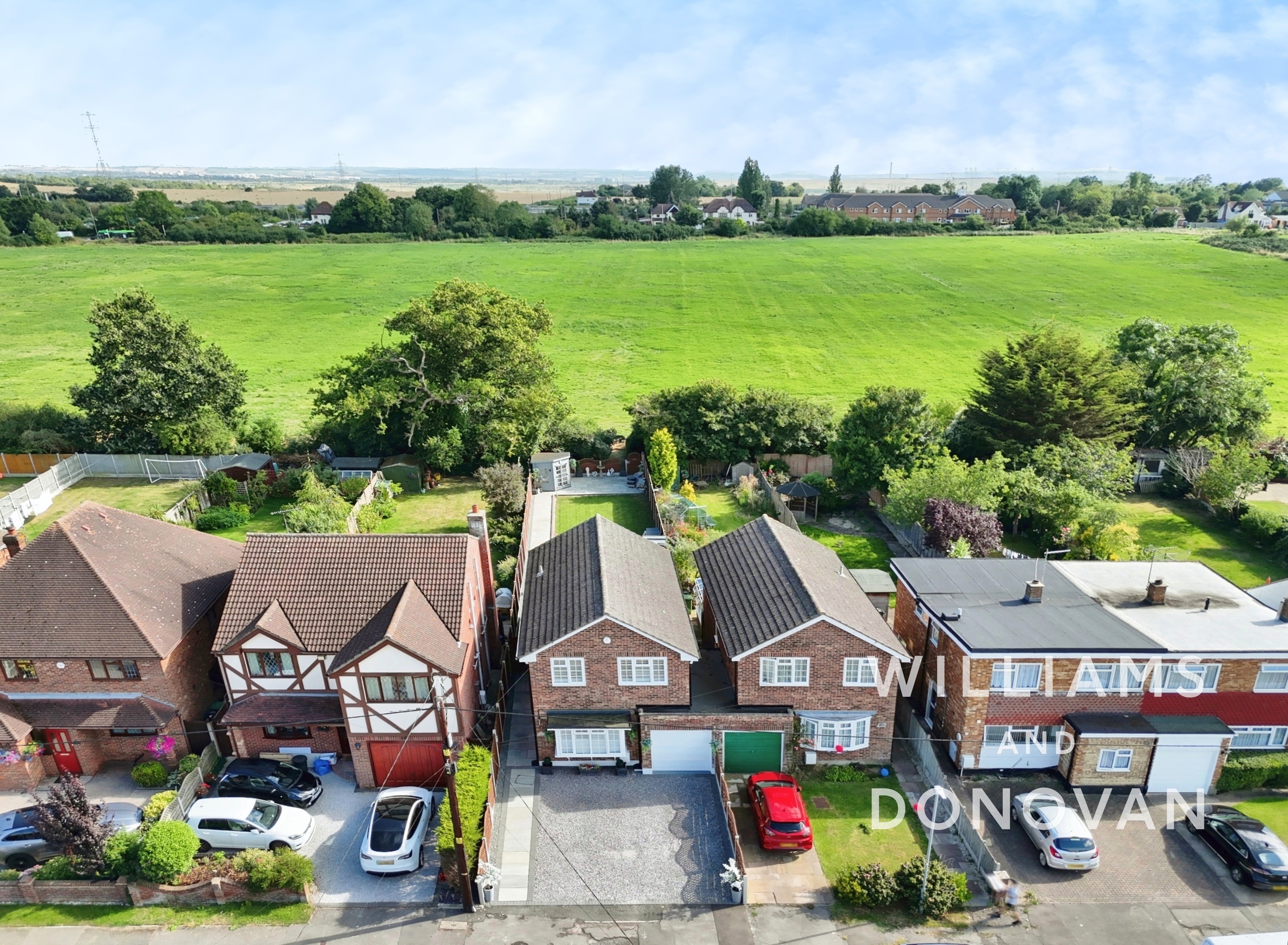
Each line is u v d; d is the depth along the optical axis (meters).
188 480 59.00
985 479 46.41
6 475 60.25
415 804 27.45
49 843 26.81
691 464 61.38
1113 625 30.67
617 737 30.25
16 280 137.62
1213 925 23.98
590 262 162.12
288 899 24.98
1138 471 58.56
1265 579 45.31
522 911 24.50
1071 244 174.00
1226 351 59.56
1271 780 29.39
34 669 30.31
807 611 29.38
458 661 29.00
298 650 30.06
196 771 29.58
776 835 26.28
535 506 55.78
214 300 125.88
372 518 51.16
